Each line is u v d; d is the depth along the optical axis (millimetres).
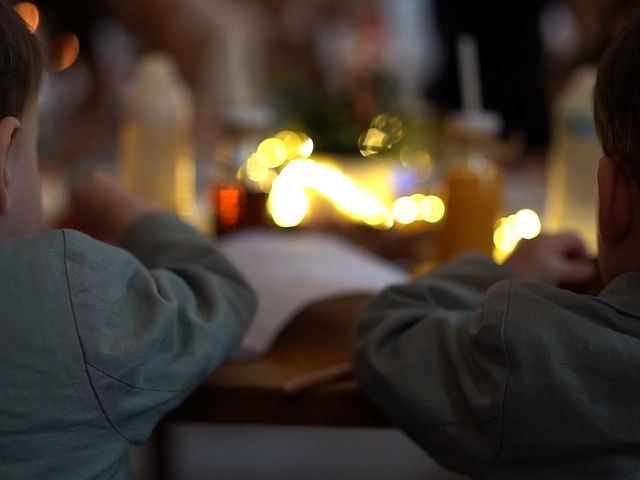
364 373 1016
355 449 1773
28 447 895
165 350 963
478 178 1398
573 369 899
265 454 1742
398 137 1727
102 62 3490
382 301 1058
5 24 945
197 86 3549
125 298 945
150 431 954
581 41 3018
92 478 910
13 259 909
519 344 909
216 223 1535
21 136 960
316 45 4578
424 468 1692
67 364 900
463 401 947
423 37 4773
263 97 3609
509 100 3004
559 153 1479
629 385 892
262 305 1186
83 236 945
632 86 909
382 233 1540
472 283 1073
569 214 1452
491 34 3041
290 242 1369
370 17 4992
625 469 900
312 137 1688
